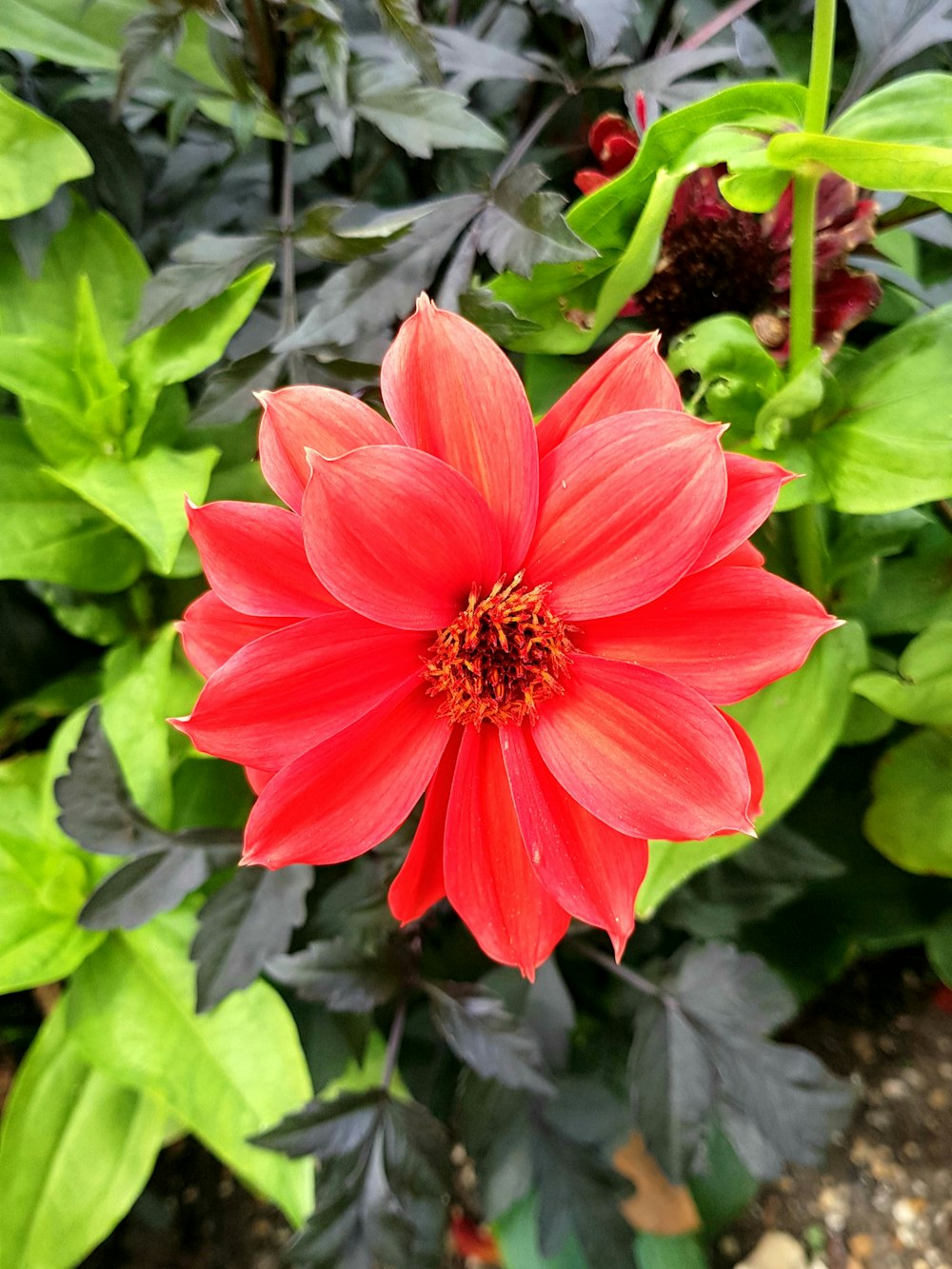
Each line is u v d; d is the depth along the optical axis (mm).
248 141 228
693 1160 233
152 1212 322
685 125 178
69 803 224
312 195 292
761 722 204
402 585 151
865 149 152
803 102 174
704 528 144
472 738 165
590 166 280
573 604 159
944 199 159
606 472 148
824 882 298
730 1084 236
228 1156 230
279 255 260
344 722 157
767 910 267
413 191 289
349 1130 219
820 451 192
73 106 257
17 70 255
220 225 291
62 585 268
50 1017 257
